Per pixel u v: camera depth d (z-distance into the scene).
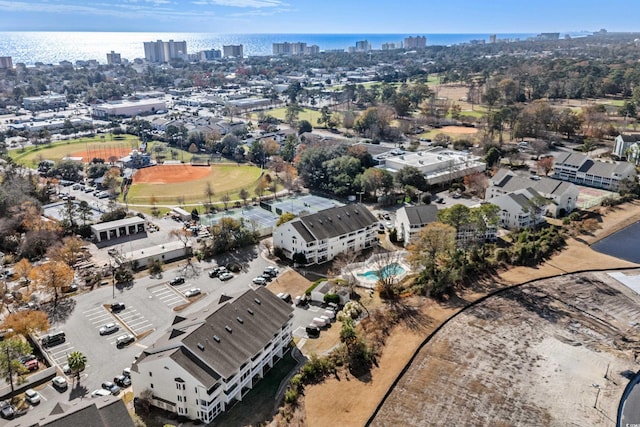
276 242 131.62
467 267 116.50
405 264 124.62
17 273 120.06
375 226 138.88
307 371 82.38
